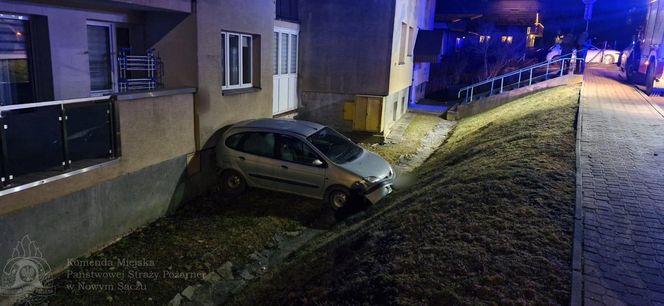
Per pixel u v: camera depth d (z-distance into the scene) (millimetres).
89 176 6562
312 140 9055
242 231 7742
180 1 8148
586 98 14008
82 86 7777
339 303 4484
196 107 8859
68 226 6328
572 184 6488
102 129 6754
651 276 4406
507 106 17109
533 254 4660
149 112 7691
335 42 14555
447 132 17109
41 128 5758
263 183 9148
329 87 14930
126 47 8781
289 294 5172
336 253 6078
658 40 15617
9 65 6848
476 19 31938
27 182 5602
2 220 5395
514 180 6645
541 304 3916
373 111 14688
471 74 30578
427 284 4305
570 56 19641
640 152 8273
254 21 10461
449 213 5824
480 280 4273
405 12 16078
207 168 9516
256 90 10891
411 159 13133
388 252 5160
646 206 5922
